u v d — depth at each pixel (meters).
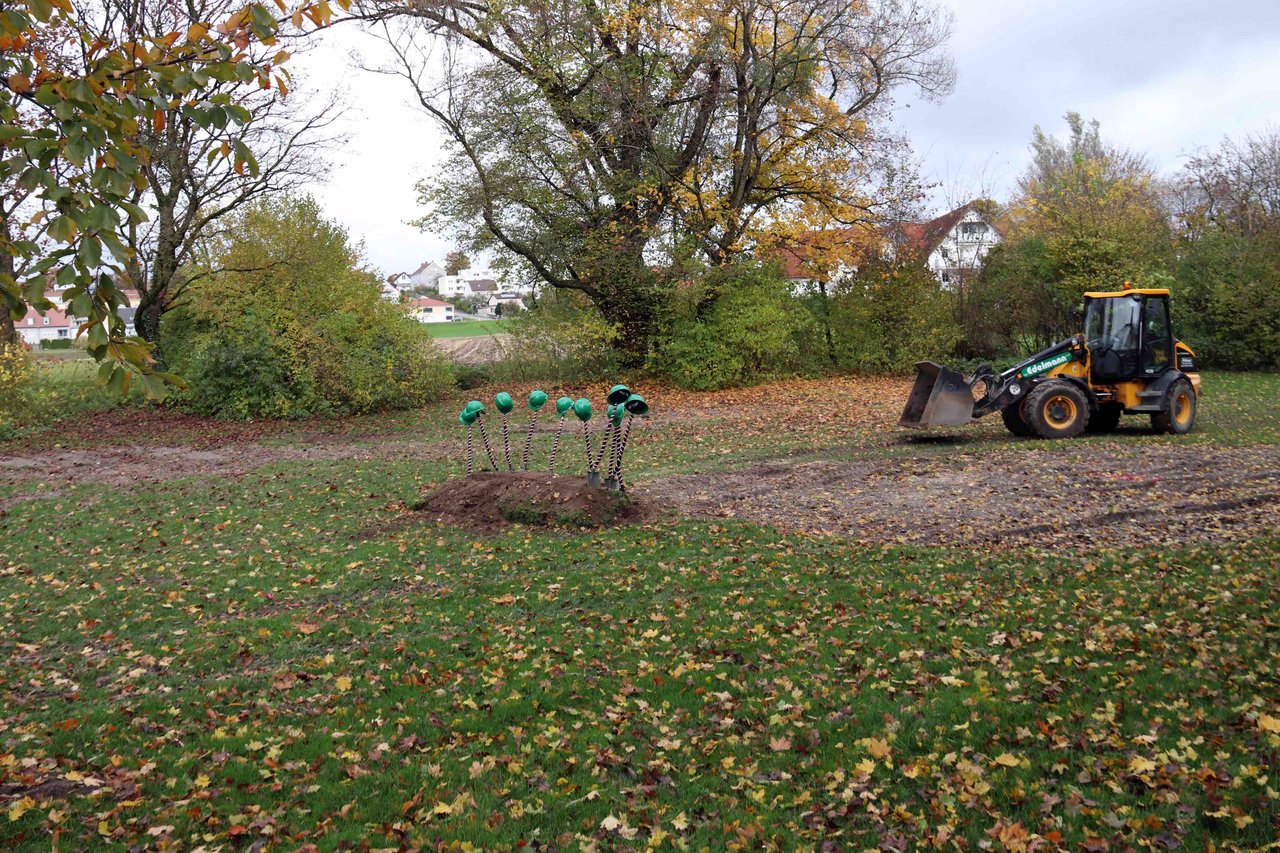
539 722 5.82
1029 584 8.20
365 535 11.18
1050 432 17.22
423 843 4.37
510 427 22.16
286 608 8.42
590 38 27.22
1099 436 17.36
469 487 12.33
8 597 8.77
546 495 11.59
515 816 4.64
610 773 5.12
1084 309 17.84
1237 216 35.53
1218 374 29.14
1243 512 10.47
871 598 8.02
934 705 5.63
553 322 29.53
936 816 4.35
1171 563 8.52
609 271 28.38
